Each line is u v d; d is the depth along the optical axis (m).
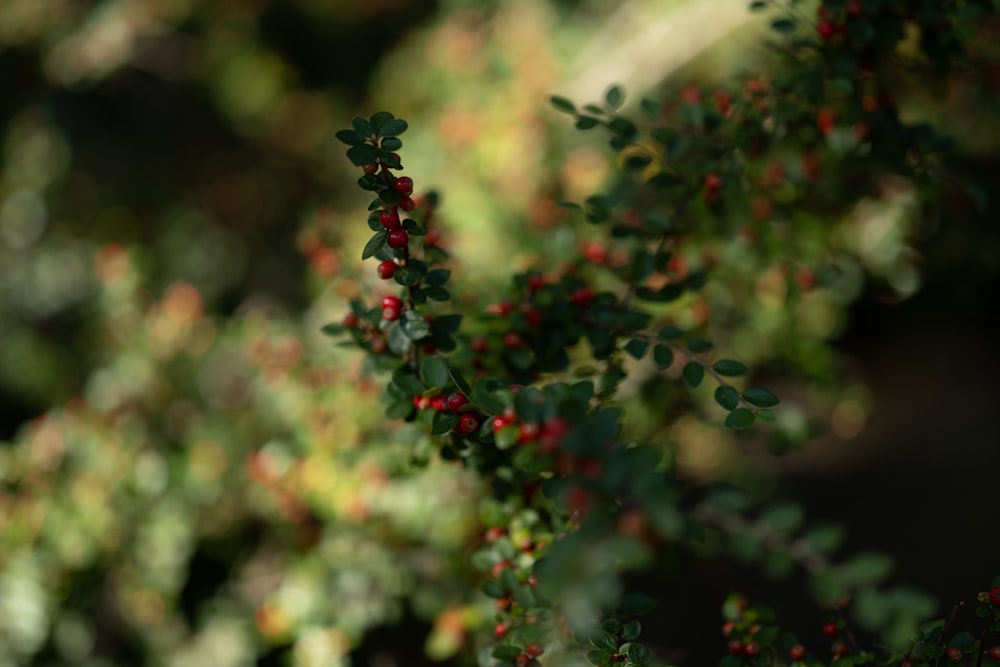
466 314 2.66
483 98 4.46
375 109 5.94
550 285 2.31
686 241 3.03
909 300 6.73
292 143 7.40
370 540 3.01
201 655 3.45
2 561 3.05
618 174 3.37
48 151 5.99
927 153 2.54
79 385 5.23
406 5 7.53
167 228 6.71
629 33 4.64
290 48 7.58
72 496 3.13
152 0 6.06
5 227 5.69
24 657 3.17
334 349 2.99
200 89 7.17
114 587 3.58
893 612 1.83
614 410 1.29
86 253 5.83
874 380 7.30
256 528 3.64
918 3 2.43
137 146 6.70
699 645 4.27
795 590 4.73
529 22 4.85
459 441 2.02
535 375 2.23
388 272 1.75
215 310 6.41
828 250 3.48
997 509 5.68
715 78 4.27
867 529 5.80
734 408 1.71
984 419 6.60
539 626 1.90
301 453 2.90
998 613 1.76
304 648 2.87
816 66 2.48
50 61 5.84
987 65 3.12
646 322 2.23
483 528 2.95
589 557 1.18
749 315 3.59
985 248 3.69
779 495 6.04
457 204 3.88
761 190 2.95
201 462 3.30
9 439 5.18
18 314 5.49
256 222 7.13
